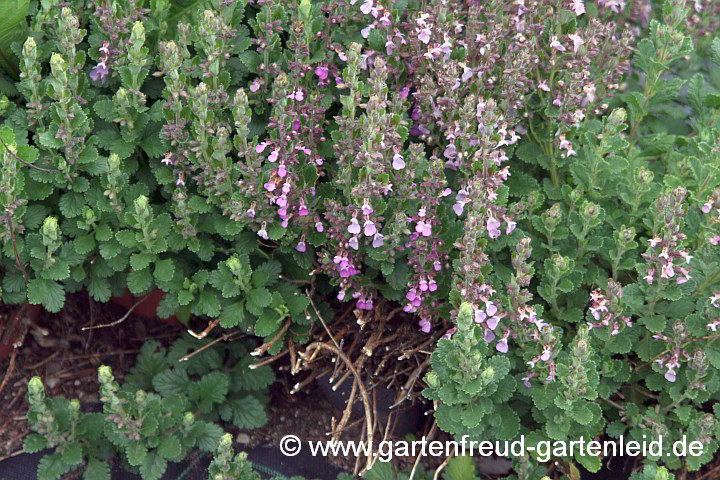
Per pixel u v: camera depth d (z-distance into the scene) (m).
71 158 0.72
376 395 0.78
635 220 0.78
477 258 0.68
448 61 0.75
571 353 0.68
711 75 0.92
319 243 0.75
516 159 0.82
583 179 0.77
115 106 0.73
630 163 0.81
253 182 0.71
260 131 0.77
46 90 0.71
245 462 0.72
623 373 0.73
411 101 0.78
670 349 0.70
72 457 0.72
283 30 0.76
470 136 0.72
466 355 0.66
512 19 0.76
